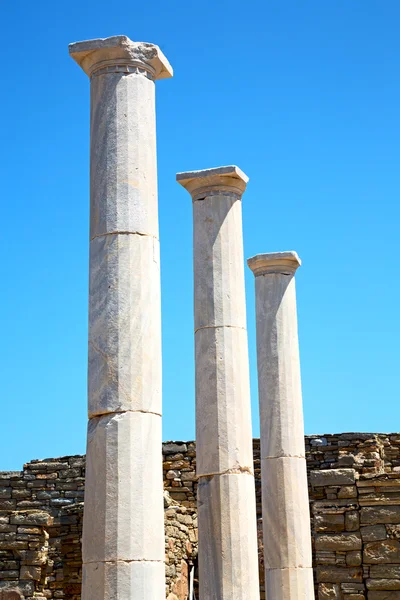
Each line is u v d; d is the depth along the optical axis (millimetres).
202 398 19000
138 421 14781
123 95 15789
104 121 15742
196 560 28781
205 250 19531
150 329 15242
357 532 23812
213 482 18484
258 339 23703
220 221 19594
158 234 15867
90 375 15102
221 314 19219
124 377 14852
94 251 15461
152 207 15727
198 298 19438
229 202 19734
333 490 24234
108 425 14695
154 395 15109
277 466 22797
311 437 29859
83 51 15961
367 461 28078
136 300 15172
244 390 19125
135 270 15273
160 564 14617
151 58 16094
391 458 29797
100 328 15102
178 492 30656
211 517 18328
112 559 14234
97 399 14891
